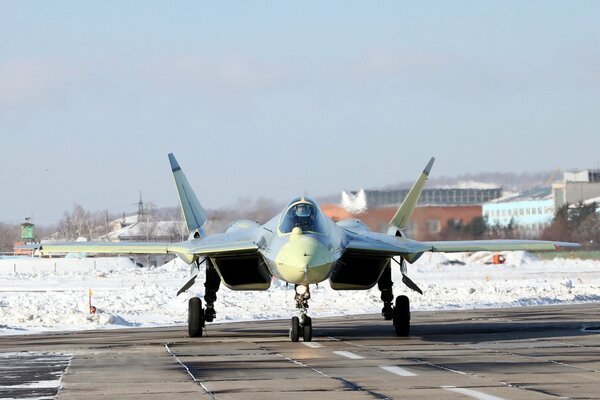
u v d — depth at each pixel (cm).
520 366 5128
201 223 9038
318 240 6850
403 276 8119
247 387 4375
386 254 7650
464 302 13850
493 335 7662
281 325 9706
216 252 7450
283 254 6750
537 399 3847
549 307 12700
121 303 13212
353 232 8031
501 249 8262
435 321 9806
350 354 6012
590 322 9319
